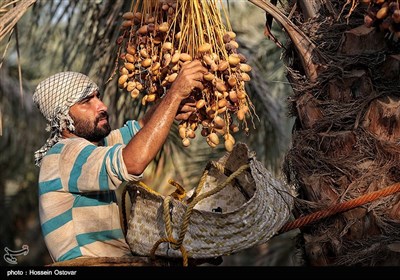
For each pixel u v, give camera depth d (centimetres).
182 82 277
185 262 268
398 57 284
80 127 312
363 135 287
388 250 276
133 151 275
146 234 282
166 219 270
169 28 288
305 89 297
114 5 420
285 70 316
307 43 296
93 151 288
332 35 296
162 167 515
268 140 502
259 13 536
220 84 278
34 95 318
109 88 430
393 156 283
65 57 446
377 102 284
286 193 294
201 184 303
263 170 297
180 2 288
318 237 292
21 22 524
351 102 289
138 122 339
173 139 505
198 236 273
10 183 666
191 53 286
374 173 284
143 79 301
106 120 318
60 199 295
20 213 673
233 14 534
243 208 274
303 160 297
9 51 532
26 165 631
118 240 300
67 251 294
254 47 516
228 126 289
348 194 286
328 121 291
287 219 287
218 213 271
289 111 314
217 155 543
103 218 297
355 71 288
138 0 301
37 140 612
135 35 303
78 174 288
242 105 288
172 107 277
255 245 276
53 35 497
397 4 263
